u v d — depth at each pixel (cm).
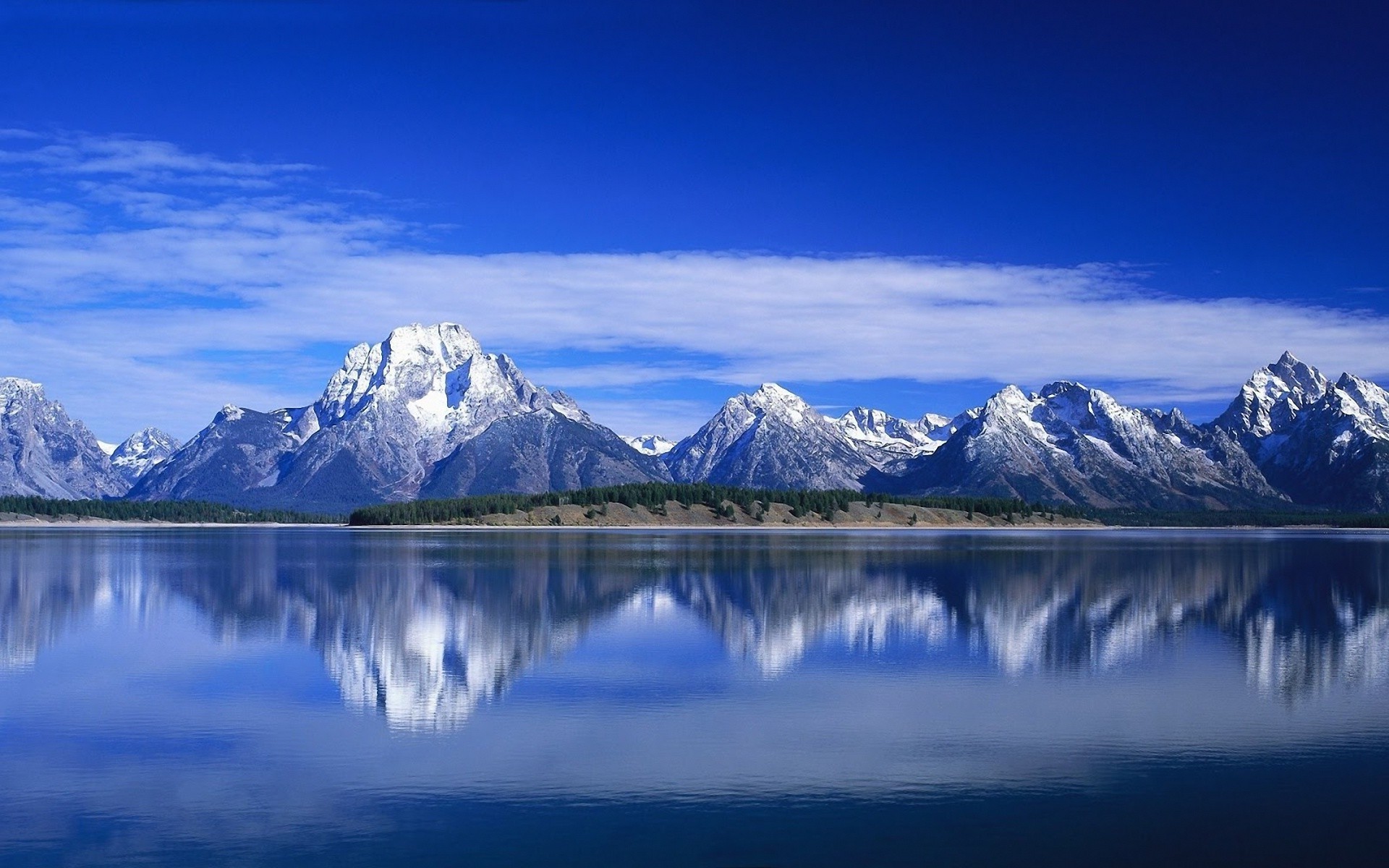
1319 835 4484
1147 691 7188
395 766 5388
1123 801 4878
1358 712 6569
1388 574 17350
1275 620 10975
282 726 6194
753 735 5978
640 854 4272
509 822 4622
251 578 15662
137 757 5544
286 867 4166
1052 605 12225
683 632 9819
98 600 12500
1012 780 5181
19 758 5534
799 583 14775
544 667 8025
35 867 4169
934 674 7781
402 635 9644
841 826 4572
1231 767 5394
